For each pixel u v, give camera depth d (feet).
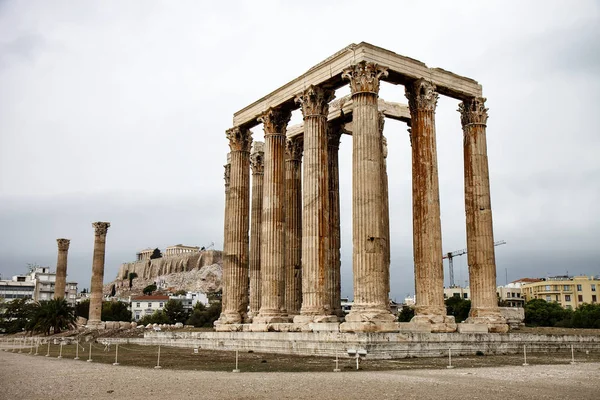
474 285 127.24
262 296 134.10
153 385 62.23
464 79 132.67
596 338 130.72
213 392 55.06
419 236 116.88
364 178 110.32
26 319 440.45
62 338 250.37
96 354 132.26
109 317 500.33
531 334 118.93
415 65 123.34
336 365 78.54
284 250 136.67
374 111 113.80
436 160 120.67
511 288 610.24
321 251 121.19
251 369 79.36
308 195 123.75
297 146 162.20
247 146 157.17
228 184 171.73
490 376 66.74
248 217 154.71
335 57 123.13
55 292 322.34
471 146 132.77
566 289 577.43
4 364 103.65
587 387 56.80
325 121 128.98
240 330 138.31
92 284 294.87
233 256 150.71
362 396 50.75
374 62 115.55
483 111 134.10
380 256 107.96
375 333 97.40
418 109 121.80
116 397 53.42
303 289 121.29
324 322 115.24
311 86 127.54
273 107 140.26
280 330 124.06
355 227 109.91
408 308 336.90
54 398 53.88
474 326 116.78
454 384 58.59
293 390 55.47
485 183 131.13
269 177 138.31
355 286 108.27
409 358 95.81
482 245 127.44
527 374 69.26
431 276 114.21
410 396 50.39
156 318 517.55
